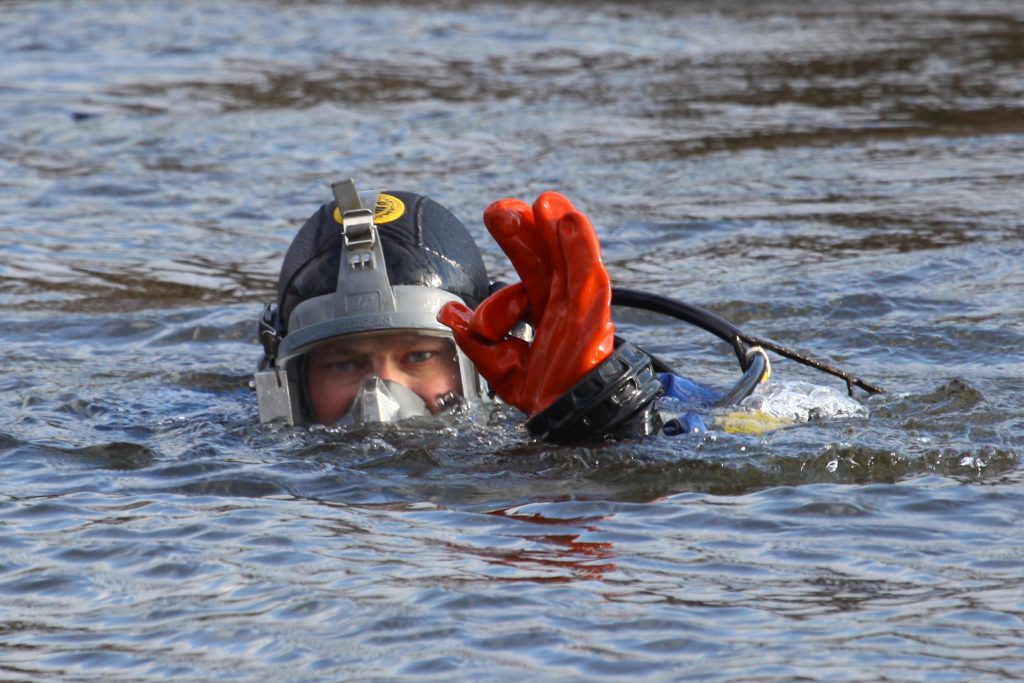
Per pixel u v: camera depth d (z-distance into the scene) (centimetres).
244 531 762
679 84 3428
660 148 2642
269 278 1784
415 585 665
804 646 584
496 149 2642
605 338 897
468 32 4469
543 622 616
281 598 655
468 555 709
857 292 1591
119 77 3575
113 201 2259
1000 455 902
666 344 1454
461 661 576
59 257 1886
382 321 1028
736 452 898
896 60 3809
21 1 5194
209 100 3244
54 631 629
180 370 1356
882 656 573
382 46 4153
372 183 2311
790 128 2852
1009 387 1163
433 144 2692
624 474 861
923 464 880
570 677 559
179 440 1021
